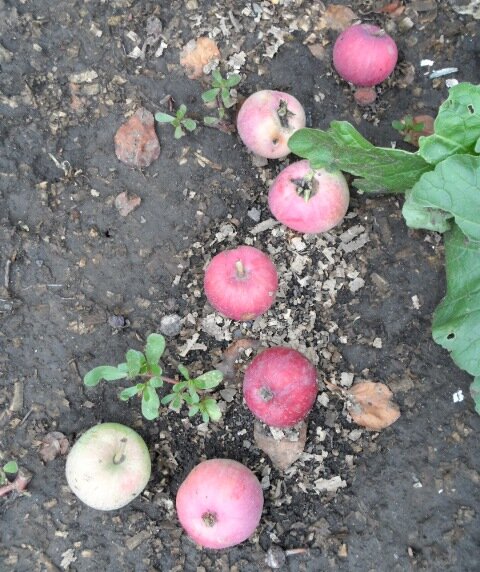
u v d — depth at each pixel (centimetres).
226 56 39
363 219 38
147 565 36
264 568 36
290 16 40
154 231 39
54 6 39
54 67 39
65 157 39
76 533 36
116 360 38
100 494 33
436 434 37
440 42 40
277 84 39
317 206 34
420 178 32
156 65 39
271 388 32
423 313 38
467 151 33
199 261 38
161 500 37
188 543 36
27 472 36
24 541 36
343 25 40
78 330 38
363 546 36
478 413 37
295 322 38
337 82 39
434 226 35
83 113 39
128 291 38
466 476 36
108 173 39
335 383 37
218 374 33
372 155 33
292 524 36
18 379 37
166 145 39
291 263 38
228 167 39
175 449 37
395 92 39
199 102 39
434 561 36
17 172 38
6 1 39
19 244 38
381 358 38
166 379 35
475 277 33
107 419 37
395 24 40
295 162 37
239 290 33
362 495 37
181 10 40
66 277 38
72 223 38
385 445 37
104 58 39
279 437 36
